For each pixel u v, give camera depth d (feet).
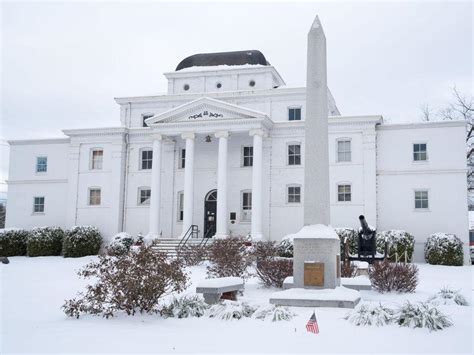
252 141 119.34
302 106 121.80
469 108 160.45
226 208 112.78
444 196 106.73
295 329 31.86
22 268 85.66
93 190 126.21
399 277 52.90
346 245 64.95
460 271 84.28
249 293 51.80
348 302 39.83
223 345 27.73
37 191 131.23
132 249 44.62
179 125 115.44
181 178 122.52
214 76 131.95
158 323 34.17
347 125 112.47
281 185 115.55
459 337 29.68
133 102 132.77
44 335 30.04
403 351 26.35
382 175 110.52
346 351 26.35
